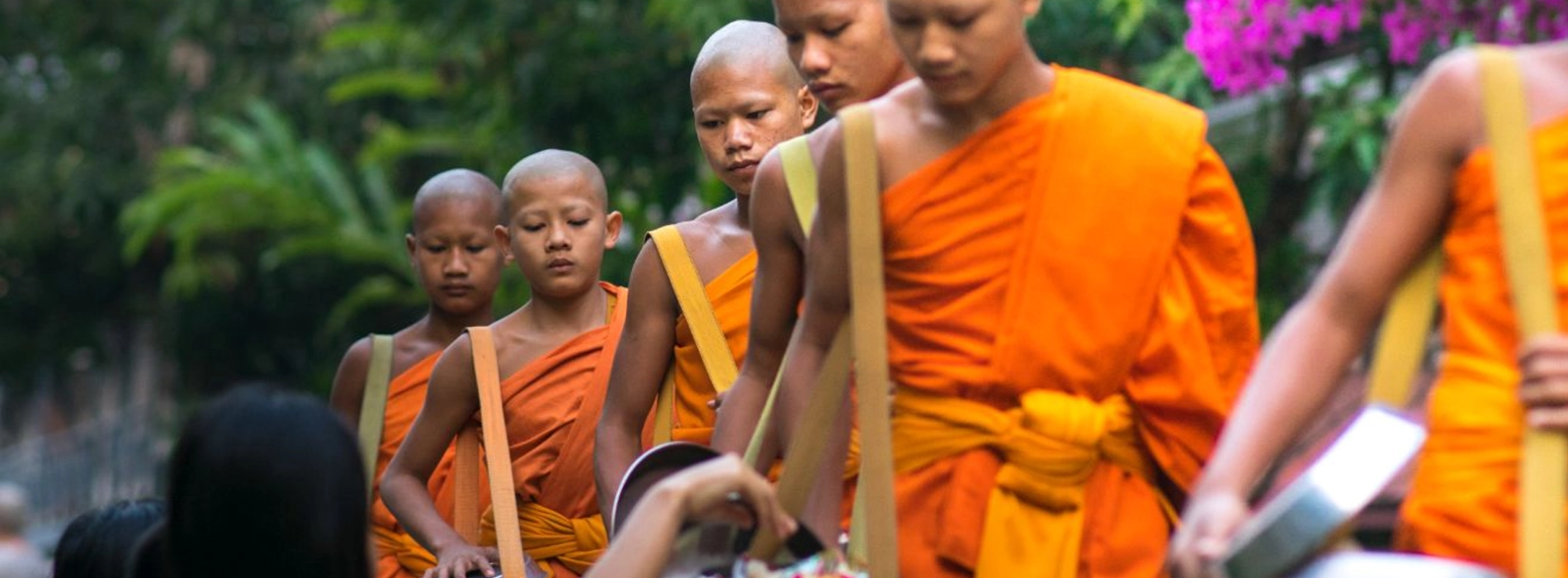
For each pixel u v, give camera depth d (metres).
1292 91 15.12
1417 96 4.94
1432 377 13.73
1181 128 5.66
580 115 18.50
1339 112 14.77
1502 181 4.74
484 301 10.59
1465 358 4.82
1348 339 4.97
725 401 6.52
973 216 5.61
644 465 5.61
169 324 34.44
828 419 5.78
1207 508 4.78
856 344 5.59
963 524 5.66
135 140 34.59
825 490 5.90
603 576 5.05
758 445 6.02
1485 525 4.72
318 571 4.76
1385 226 4.93
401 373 10.64
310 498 4.75
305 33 32.62
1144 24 15.67
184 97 34.00
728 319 7.95
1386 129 14.59
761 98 7.84
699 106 7.94
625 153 18.56
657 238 8.00
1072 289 5.57
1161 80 14.95
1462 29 12.62
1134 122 5.63
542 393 9.19
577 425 9.10
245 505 4.72
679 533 5.33
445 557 8.93
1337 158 14.77
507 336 9.34
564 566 9.12
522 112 18.91
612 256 18.33
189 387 34.91
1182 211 5.65
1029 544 5.64
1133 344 5.65
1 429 49.38
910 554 5.75
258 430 4.77
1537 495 4.61
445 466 10.03
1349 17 12.84
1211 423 5.77
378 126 31.17
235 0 33.03
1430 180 4.89
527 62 18.39
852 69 6.58
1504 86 4.79
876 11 6.57
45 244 34.75
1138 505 5.80
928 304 5.70
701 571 5.44
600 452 8.00
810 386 5.91
